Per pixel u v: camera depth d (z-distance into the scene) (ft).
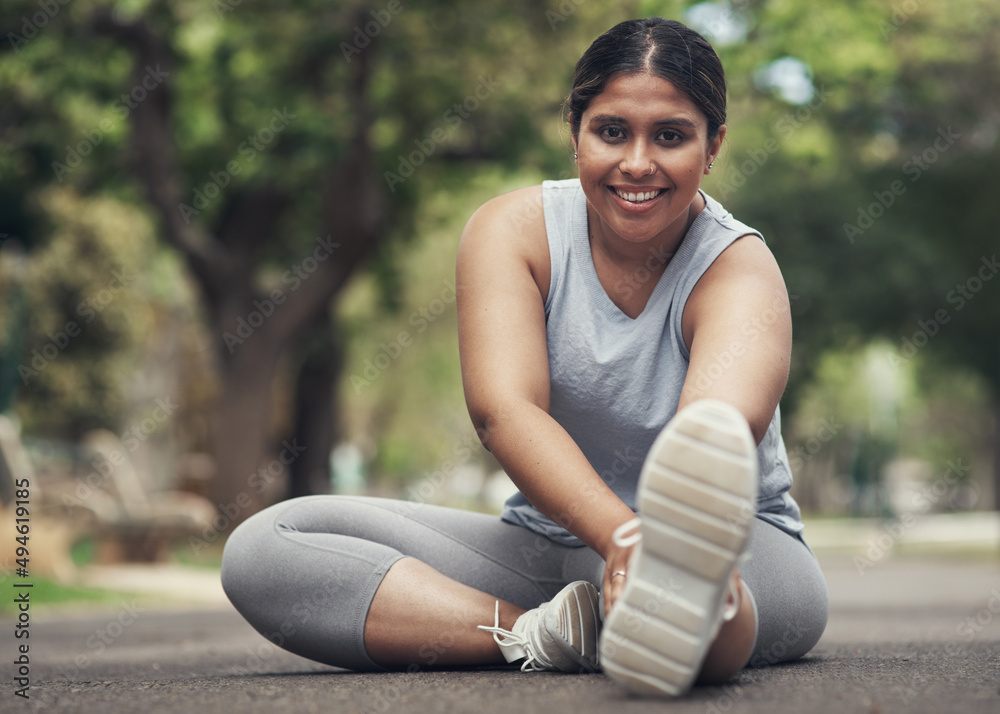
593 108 6.35
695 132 6.30
